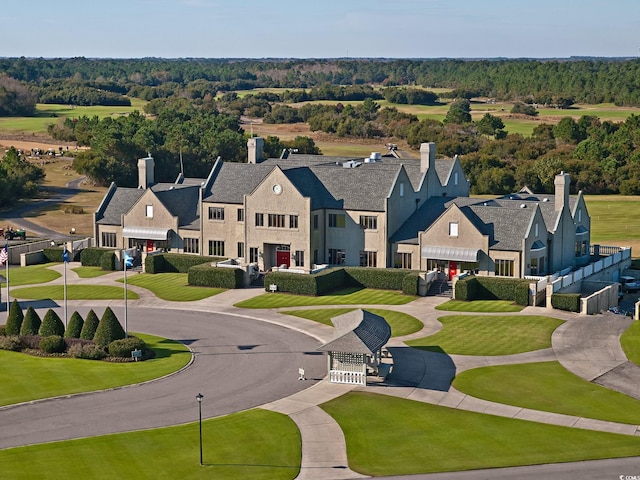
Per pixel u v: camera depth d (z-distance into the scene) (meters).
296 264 111.19
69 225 157.38
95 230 125.38
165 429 62.28
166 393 69.81
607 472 55.19
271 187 110.81
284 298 101.25
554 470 55.59
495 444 59.78
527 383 71.69
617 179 196.38
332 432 61.94
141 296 103.50
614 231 149.12
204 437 60.88
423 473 55.47
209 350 81.56
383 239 109.38
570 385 71.19
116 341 79.44
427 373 74.44
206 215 117.00
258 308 97.00
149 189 121.00
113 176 198.62
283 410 66.06
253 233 112.69
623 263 118.25
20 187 180.75
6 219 162.50
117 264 118.44
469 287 98.75
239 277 106.94
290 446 59.56
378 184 111.69
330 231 112.56
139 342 79.56
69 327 83.00
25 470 55.38
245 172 119.69
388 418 64.50
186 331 88.19
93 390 70.38
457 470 55.81
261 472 55.53
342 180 114.12
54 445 59.34
